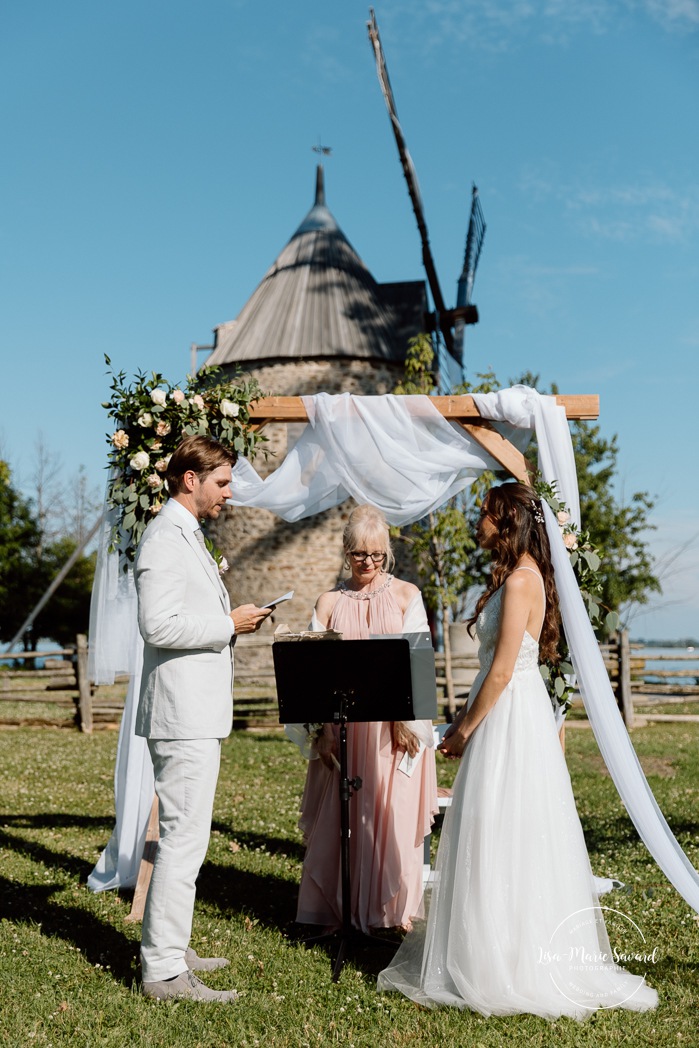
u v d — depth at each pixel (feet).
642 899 16.44
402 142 63.93
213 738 12.87
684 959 13.64
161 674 12.89
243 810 24.82
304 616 66.39
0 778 29.48
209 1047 10.94
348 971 13.43
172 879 12.50
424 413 19.61
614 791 27.07
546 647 13.80
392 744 15.62
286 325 68.44
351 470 19.83
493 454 19.45
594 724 14.34
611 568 75.87
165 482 17.76
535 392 19.60
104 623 18.07
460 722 13.46
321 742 15.70
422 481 19.83
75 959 13.65
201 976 13.15
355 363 67.62
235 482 20.16
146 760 17.76
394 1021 11.66
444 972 12.43
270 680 63.16
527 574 13.00
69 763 33.04
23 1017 11.53
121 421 18.29
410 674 13.82
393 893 15.12
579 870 12.59
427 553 47.29
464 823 12.54
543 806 12.50
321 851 15.56
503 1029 11.39
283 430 58.59
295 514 20.92
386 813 15.40
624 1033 11.20
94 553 125.08
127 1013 11.73
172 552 12.87
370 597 16.06
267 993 12.56
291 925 15.61
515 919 12.12
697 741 38.73
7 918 15.52
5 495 118.01
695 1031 11.30
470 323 85.51
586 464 76.64
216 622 12.77
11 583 116.16
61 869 18.75
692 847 19.94
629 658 45.29
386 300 73.00
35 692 54.60
